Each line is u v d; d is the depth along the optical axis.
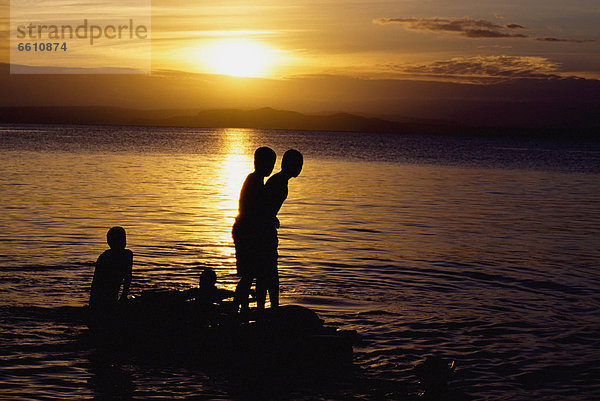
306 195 22.45
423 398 5.32
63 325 7.18
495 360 6.44
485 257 12.02
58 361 6.12
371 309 8.23
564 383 5.85
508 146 138.75
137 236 13.02
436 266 11.06
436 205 20.67
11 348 6.38
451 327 7.52
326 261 11.13
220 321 7.14
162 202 19.14
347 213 17.89
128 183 25.31
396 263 11.18
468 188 27.97
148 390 5.50
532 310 8.39
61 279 9.16
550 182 33.38
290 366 6.26
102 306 7.32
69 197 19.55
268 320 6.95
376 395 5.52
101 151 54.09
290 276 9.90
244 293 7.28
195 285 9.13
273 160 7.25
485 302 8.75
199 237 13.13
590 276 10.58
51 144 65.62
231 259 11.05
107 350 6.50
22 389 5.38
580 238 14.71
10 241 11.95
